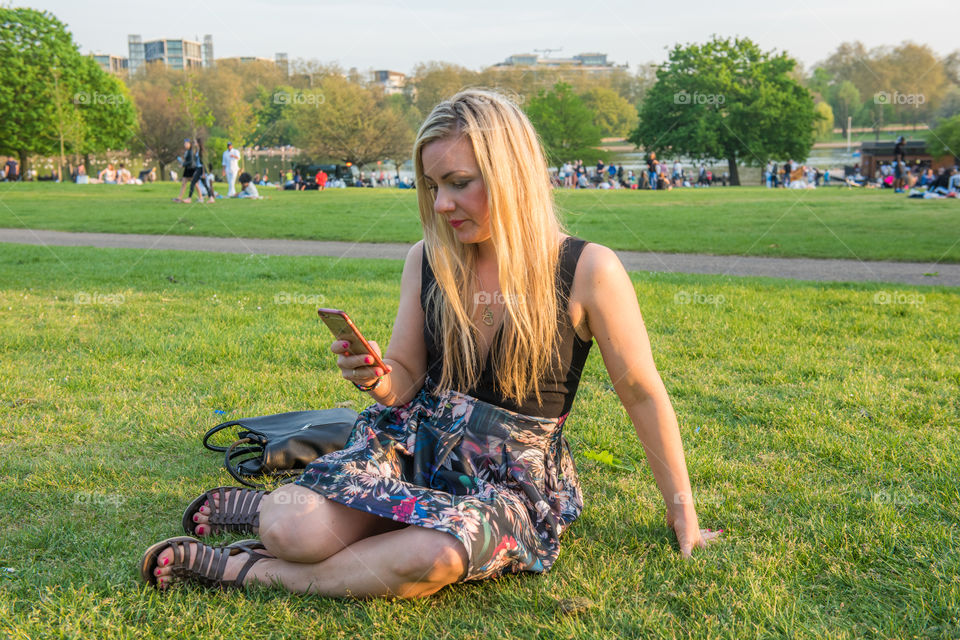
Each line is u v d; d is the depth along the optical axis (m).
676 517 2.49
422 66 56.28
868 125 62.31
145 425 3.69
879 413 3.81
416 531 1.97
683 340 5.47
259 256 10.76
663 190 39.59
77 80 49.88
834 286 7.97
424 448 2.26
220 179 52.69
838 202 24.17
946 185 27.16
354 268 9.43
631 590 2.22
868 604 2.14
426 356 2.42
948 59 51.72
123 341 5.35
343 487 2.05
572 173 43.75
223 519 2.57
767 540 2.53
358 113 57.25
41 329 5.75
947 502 2.80
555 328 2.22
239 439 3.33
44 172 54.81
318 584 2.10
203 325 5.93
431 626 2.02
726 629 1.99
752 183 64.94
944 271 9.59
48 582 2.25
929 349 5.13
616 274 2.24
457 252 2.24
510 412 2.24
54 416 3.82
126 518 2.72
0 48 47.31
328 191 36.12
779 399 4.11
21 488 2.97
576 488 2.57
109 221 16.97
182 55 91.56
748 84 56.41
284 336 5.50
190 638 1.97
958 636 1.98
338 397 4.16
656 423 2.38
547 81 74.06
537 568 2.19
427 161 2.11
